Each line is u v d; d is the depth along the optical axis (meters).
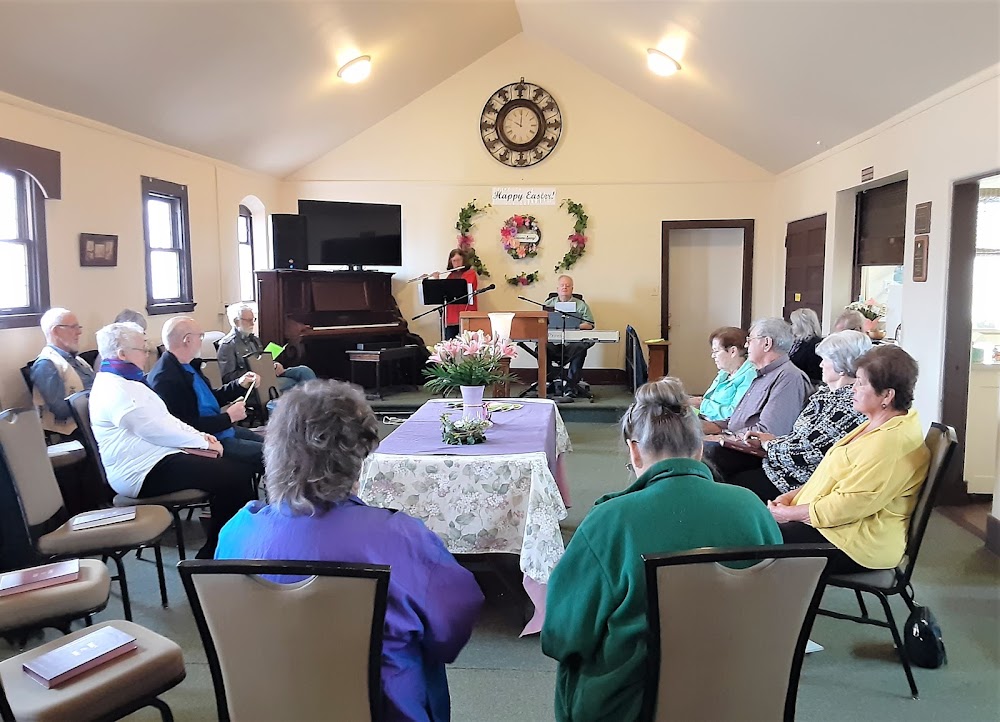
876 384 2.48
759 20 4.67
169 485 3.37
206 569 1.48
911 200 4.85
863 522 2.43
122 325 3.53
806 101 5.62
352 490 1.68
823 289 6.70
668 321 8.60
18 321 4.62
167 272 6.41
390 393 7.63
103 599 2.36
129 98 5.25
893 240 5.60
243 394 4.42
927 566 3.47
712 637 1.53
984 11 3.52
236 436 4.26
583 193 8.48
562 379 7.36
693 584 1.50
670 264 8.63
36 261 4.79
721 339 4.18
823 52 4.68
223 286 7.26
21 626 2.23
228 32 5.06
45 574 2.34
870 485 2.40
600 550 1.64
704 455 3.53
